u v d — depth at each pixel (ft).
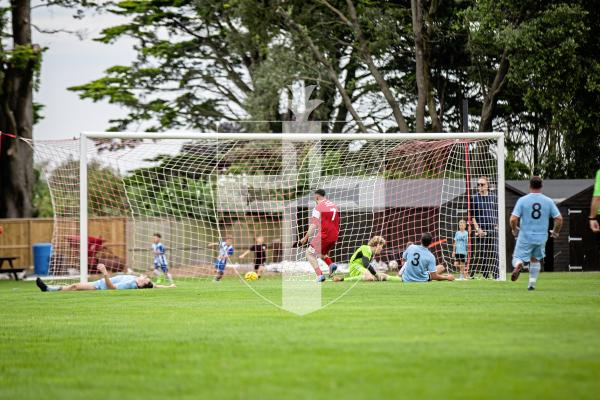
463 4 233.76
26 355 47.88
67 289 107.86
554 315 62.18
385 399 33.45
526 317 60.80
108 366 43.14
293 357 44.04
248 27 231.30
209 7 251.39
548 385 35.42
